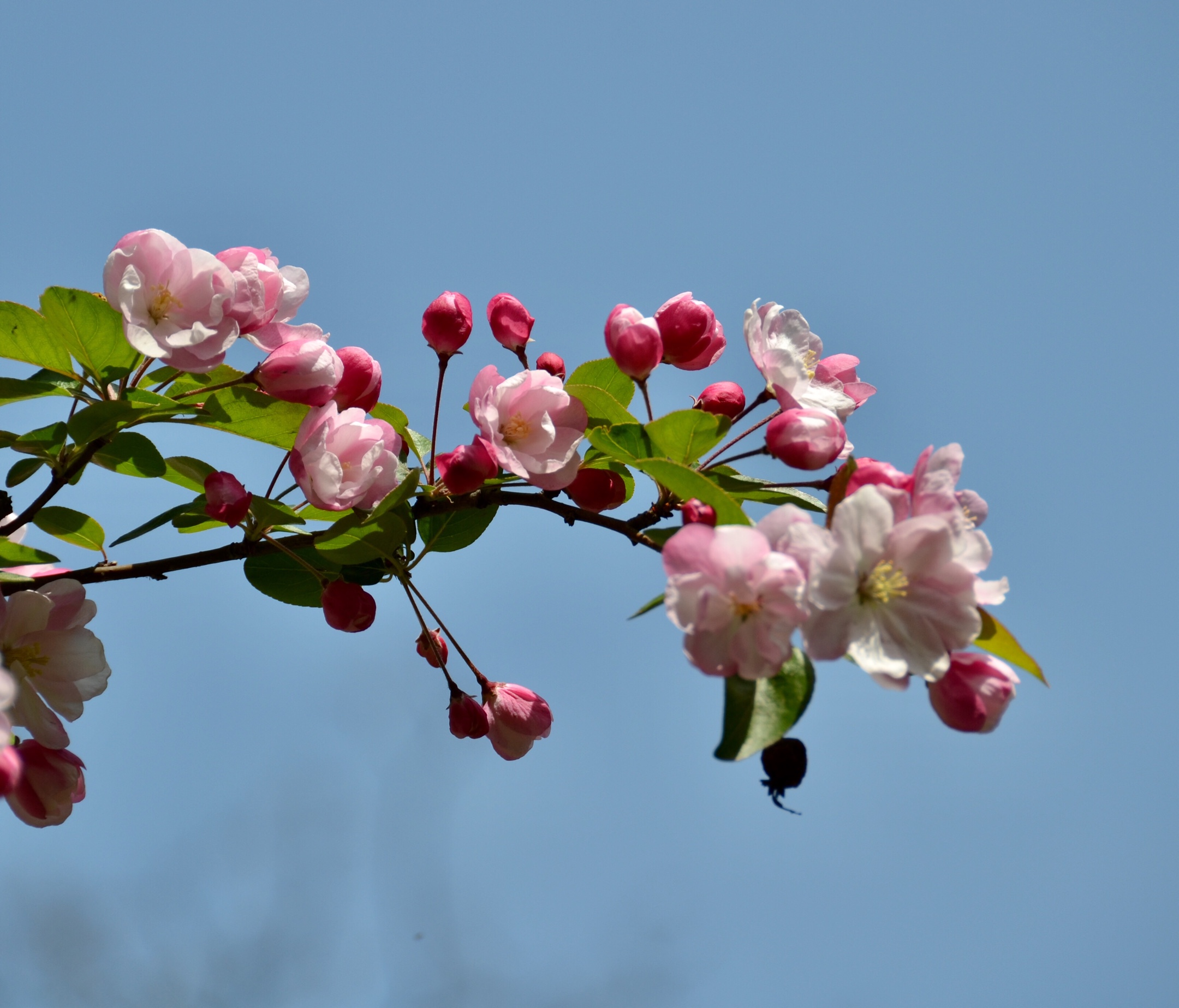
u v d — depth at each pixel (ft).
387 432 5.36
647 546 5.31
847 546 5.10
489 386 5.34
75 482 5.38
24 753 5.28
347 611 5.39
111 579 5.35
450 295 5.47
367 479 5.32
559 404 5.34
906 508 5.15
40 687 5.29
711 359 5.44
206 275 5.28
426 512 5.39
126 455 5.36
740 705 5.12
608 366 5.48
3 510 5.39
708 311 5.42
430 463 5.51
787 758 5.20
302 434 5.33
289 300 5.38
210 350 5.29
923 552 5.13
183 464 5.39
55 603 5.31
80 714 5.31
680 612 5.09
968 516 5.23
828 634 5.10
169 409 5.31
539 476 5.33
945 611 5.13
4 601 5.27
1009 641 5.16
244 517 5.31
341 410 5.38
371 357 5.39
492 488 5.39
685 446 5.32
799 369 5.34
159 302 5.28
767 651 5.10
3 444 5.37
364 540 5.37
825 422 5.29
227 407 5.36
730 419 5.36
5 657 5.28
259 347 5.35
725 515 5.19
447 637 5.46
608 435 5.33
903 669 5.10
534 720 5.45
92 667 5.31
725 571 5.09
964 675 5.16
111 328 5.31
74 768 5.30
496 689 5.45
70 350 5.32
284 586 5.47
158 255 5.28
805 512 5.11
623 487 5.41
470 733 5.43
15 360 5.36
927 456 5.16
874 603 5.12
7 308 5.32
